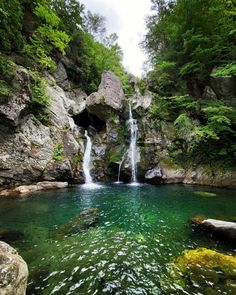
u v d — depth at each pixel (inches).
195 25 827.4
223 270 181.9
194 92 869.8
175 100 806.5
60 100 826.8
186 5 829.8
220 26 754.8
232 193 508.4
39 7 854.5
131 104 845.8
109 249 228.7
